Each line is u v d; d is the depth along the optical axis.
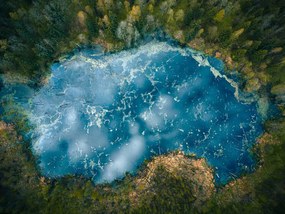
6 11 40.47
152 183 38.81
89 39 41.72
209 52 42.41
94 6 40.50
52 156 41.53
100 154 41.91
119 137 42.53
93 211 37.34
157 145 41.91
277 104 41.44
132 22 38.66
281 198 35.59
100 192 38.88
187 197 37.22
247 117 42.50
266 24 38.56
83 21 38.88
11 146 39.72
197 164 40.38
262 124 41.72
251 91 42.03
